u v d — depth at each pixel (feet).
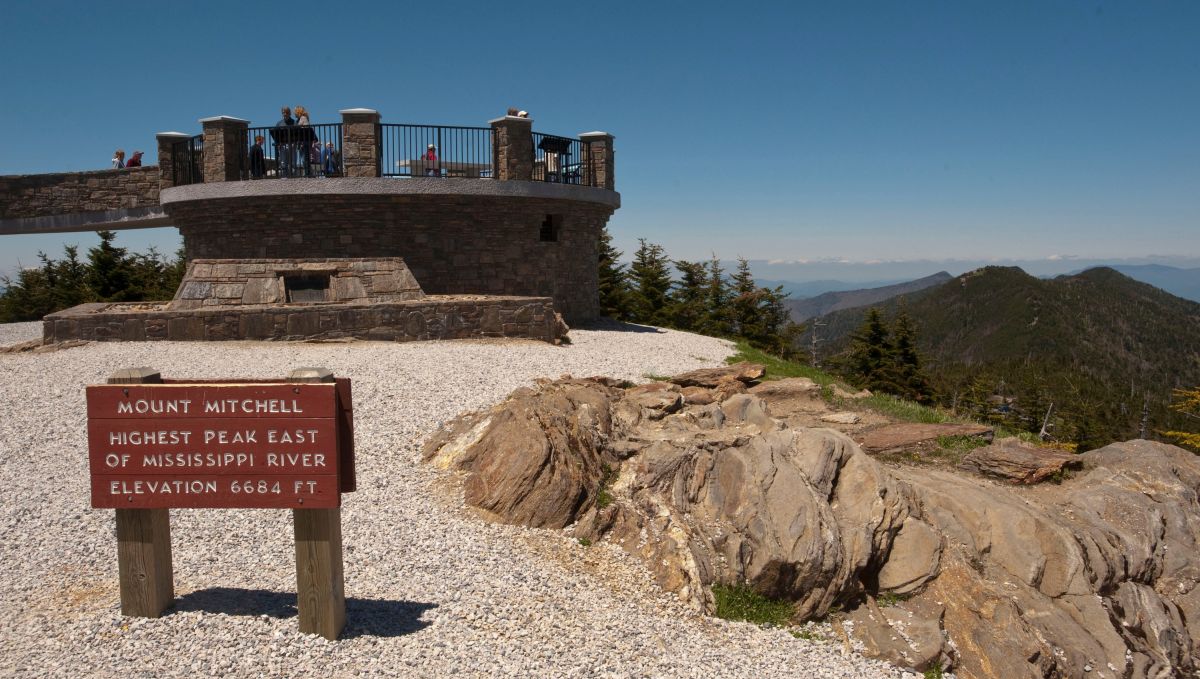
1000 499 26.68
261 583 18.99
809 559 21.22
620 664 17.08
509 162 59.41
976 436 35.83
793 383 41.37
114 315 43.83
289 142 58.08
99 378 36.58
